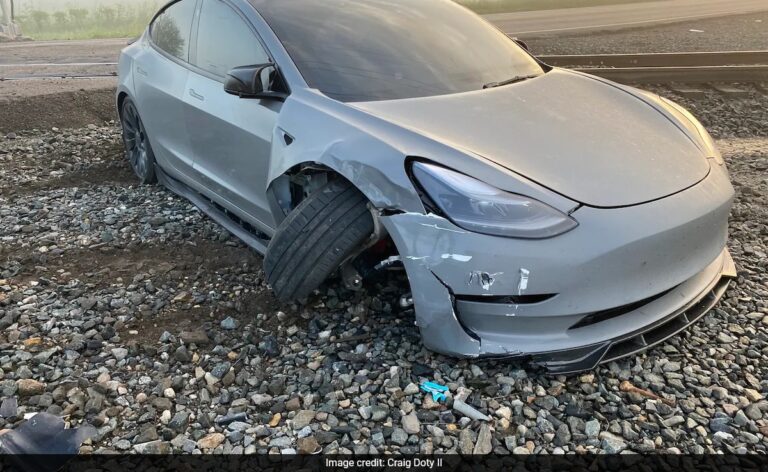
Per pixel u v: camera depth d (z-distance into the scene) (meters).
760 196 4.69
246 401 2.60
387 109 3.01
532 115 3.06
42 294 3.48
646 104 3.46
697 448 2.29
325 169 2.92
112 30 19.78
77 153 6.35
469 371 2.69
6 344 2.98
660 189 2.68
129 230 4.36
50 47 14.07
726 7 19.56
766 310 3.14
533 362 2.55
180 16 4.52
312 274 2.84
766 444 2.30
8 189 5.30
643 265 2.51
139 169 5.38
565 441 2.33
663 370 2.71
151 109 4.67
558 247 2.41
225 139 3.69
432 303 2.57
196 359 2.88
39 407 2.55
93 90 8.45
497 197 2.47
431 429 2.39
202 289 3.52
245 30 3.67
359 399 2.57
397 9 3.97
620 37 13.21
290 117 3.10
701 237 2.71
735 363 2.75
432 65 3.51
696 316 2.87
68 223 4.52
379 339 2.96
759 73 7.83
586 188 2.58
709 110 7.21
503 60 3.82
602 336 2.55
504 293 2.45
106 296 3.44
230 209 3.97
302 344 2.97
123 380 2.74
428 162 2.59
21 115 7.52
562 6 22.25
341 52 3.45
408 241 2.57
